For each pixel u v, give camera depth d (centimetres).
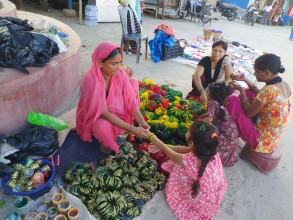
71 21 776
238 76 340
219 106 252
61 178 223
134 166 232
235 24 1301
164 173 243
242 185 254
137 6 588
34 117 259
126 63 516
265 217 223
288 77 589
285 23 1670
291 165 297
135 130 226
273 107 247
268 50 839
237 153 300
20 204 185
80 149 261
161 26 549
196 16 1090
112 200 196
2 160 218
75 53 331
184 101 353
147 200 215
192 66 544
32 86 256
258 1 1627
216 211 213
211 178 190
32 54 261
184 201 211
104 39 639
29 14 500
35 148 234
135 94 263
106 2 784
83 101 236
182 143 277
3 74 241
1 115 237
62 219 177
